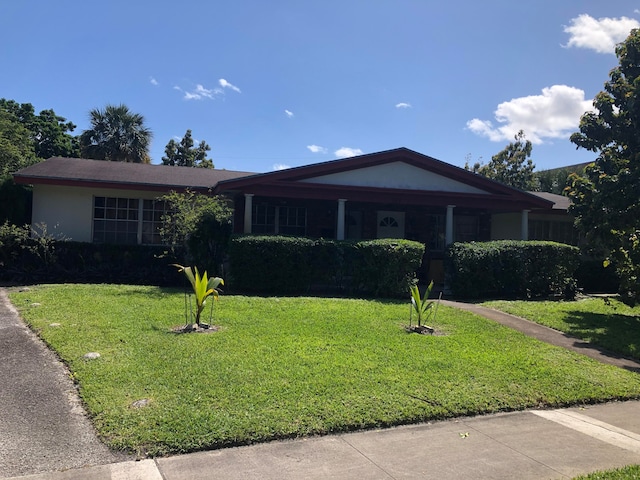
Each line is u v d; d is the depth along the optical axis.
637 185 10.00
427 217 17.91
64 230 14.66
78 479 3.48
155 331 7.31
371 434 4.48
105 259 13.02
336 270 12.48
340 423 4.53
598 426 4.95
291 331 7.70
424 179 14.87
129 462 3.76
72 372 5.50
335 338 7.43
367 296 12.16
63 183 13.73
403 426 4.71
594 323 10.00
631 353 7.86
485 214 18.28
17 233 12.42
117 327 7.41
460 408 5.09
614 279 16.67
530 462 4.03
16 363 5.84
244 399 4.88
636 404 5.74
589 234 11.81
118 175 15.02
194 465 3.75
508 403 5.36
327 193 14.15
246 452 4.01
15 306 9.01
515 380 6.04
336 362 6.18
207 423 4.32
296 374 5.65
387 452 4.12
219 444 4.07
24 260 12.62
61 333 6.96
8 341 6.72
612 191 10.27
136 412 4.48
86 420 4.43
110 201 15.06
